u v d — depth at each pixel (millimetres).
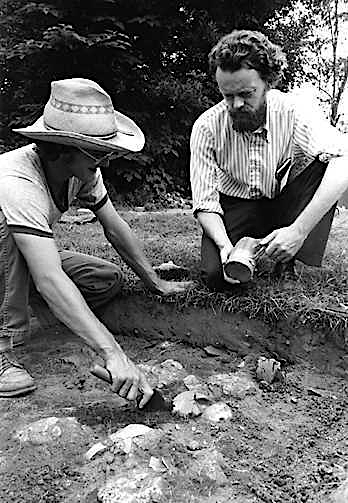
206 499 1738
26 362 2725
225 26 9266
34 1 8195
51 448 1989
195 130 2836
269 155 2717
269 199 2900
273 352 2646
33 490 1799
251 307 2680
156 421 2164
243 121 2518
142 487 1735
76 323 2143
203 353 2758
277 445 2043
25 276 2416
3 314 2447
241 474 1875
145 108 8688
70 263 2848
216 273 2730
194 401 2260
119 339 2961
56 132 2154
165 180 8906
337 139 2625
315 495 1793
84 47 7805
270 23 10266
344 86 14148
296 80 11586
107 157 2271
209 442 2031
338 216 5320
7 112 8977
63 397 2391
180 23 8680
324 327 2539
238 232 2869
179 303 2846
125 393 2102
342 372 2488
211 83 9156
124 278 3068
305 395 2379
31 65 8336
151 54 9039
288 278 2938
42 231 2211
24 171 2295
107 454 1909
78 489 1788
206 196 2818
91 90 2197
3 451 2010
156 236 4941
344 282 2918
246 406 2273
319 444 2062
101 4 8125
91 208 2750
